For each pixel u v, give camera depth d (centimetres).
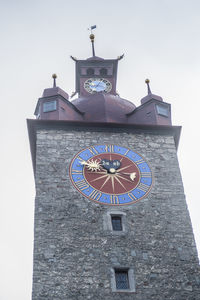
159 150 4594
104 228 3916
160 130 4791
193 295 3606
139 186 4262
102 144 4572
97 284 3597
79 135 4625
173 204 4150
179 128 4812
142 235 3912
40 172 4247
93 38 6538
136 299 3553
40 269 3631
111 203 4100
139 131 4744
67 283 3578
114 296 3550
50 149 4459
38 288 3534
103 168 4359
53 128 4659
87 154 4462
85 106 5181
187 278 3694
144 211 4075
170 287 3634
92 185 4212
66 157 4403
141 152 4559
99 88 5662
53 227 3881
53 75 5306
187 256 3825
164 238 3912
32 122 4662
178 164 4484
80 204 4056
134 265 3728
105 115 5006
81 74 5766
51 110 4834
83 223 3934
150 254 3803
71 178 4234
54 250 3747
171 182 4319
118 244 3834
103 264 3706
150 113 4956
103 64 5894
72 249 3766
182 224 4019
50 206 4012
